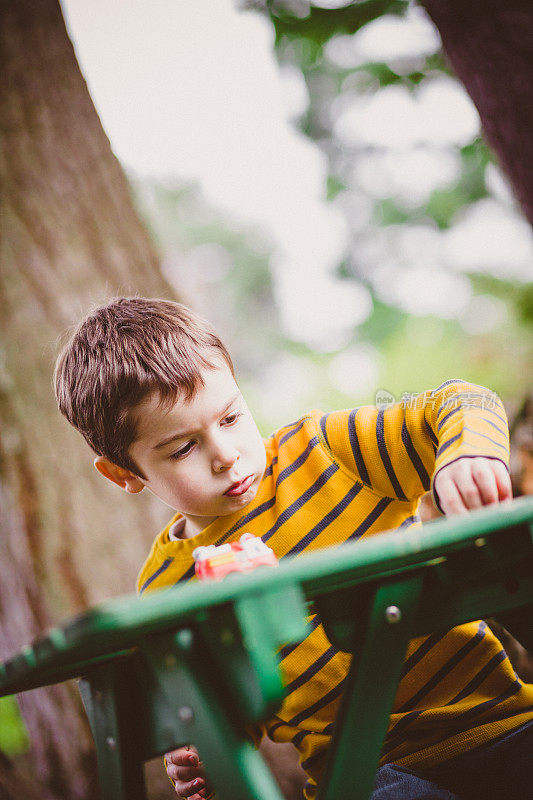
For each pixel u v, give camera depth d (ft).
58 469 8.61
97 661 3.44
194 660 2.74
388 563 2.93
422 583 3.29
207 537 4.71
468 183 24.85
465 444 3.72
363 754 2.96
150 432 4.54
